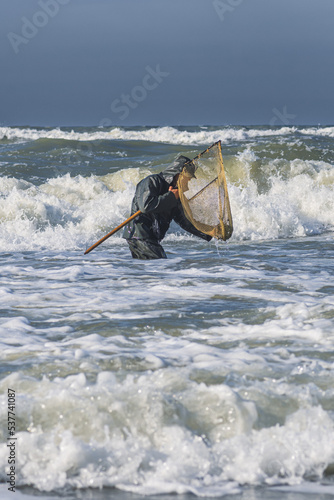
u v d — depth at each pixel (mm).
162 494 9984
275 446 10969
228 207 30594
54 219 46438
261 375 13992
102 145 82688
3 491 10062
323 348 16344
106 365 14875
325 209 50656
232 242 42625
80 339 17438
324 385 13266
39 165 66438
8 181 52938
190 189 31016
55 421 11648
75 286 25828
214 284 25938
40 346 16734
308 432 11219
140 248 33156
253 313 20484
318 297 23203
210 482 10359
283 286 25375
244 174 56000
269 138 102688
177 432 11344
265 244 40844
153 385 12930
